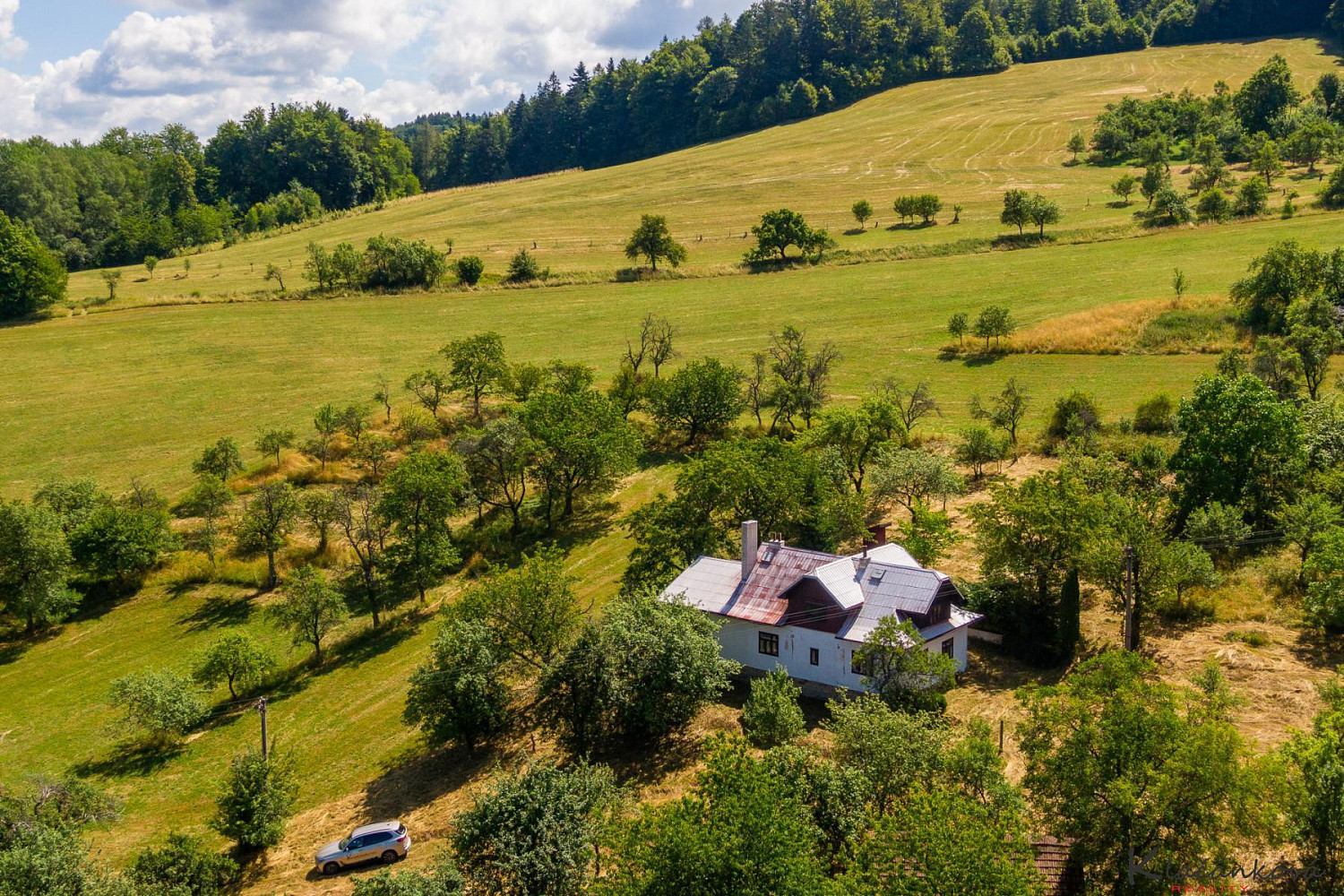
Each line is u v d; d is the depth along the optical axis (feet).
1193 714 114.62
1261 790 102.22
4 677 226.58
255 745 194.90
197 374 412.77
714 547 217.36
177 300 509.76
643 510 235.61
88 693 217.77
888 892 90.79
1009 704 163.63
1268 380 284.00
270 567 262.47
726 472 222.69
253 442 343.05
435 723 182.50
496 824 121.49
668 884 97.55
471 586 250.78
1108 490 212.84
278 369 416.67
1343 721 112.47
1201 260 465.88
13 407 379.35
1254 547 205.87
